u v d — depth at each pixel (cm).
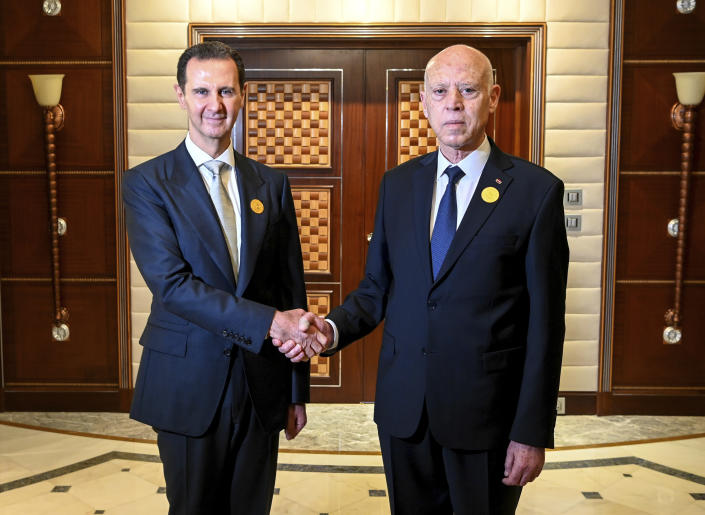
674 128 401
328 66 413
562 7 391
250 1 394
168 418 174
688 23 394
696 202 406
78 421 397
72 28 397
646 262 409
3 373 416
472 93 162
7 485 299
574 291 407
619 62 393
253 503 182
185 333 176
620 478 312
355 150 417
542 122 396
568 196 402
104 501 282
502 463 167
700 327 412
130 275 408
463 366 163
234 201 184
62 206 408
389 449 172
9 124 404
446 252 167
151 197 176
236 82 176
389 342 175
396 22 394
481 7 392
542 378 161
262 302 183
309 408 420
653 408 412
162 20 394
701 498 291
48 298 414
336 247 423
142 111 399
